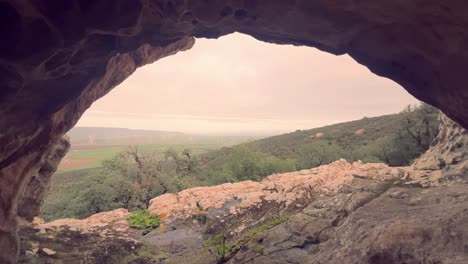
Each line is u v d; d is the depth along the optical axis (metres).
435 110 30.62
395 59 6.82
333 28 6.41
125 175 35.34
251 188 20.02
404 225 6.82
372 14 5.52
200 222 16.88
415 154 31.98
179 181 36.12
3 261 6.68
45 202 36.66
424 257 5.70
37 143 7.08
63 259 10.77
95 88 8.80
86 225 16.70
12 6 4.32
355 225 8.73
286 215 13.80
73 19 4.84
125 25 5.21
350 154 43.59
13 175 6.74
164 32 6.79
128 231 16.73
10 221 6.87
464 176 11.11
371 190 12.83
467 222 6.14
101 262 11.44
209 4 5.88
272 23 6.80
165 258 13.21
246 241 12.05
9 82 5.07
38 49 4.80
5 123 5.75
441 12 4.62
